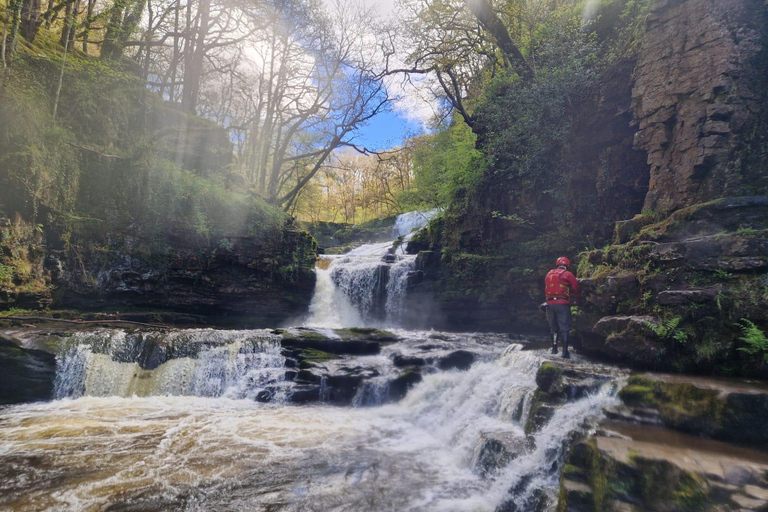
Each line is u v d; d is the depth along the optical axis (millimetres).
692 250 6309
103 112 14898
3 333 9188
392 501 4938
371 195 49906
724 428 4000
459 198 17016
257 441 6891
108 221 13789
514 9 16938
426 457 6398
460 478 5621
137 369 9734
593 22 13055
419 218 30516
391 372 9836
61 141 12586
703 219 6625
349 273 18734
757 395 4027
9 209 11062
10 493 4840
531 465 5031
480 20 15602
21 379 8852
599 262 8430
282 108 27297
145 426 7469
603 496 3471
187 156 18328
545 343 10492
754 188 6777
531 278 13578
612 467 3520
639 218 8242
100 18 15617
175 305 14961
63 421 7578
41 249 11922
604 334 7078
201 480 5367
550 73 12180
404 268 17781
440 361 10023
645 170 10328
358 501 4918
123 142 15383
